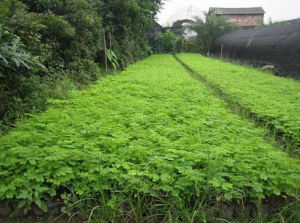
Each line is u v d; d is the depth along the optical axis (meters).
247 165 3.28
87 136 4.11
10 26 6.61
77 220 2.90
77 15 9.21
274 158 3.56
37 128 4.39
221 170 3.20
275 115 5.54
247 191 2.98
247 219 2.94
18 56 5.05
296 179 3.01
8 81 5.33
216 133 4.39
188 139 4.02
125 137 4.01
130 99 6.34
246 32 19.25
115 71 12.19
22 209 2.87
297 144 4.56
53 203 2.93
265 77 10.76
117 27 14.99
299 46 11.41
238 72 12.09
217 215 2.95
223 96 7.72
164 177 2.93
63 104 5.82
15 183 2.84
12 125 4.84
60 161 3.13
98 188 2.90
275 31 14.47
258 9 38.56
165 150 3.58
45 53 7.32
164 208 2.91
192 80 9.45
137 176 3.10
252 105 6.40
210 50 28.62
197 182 2.95
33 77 5.90
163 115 5.14
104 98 6.30
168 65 15.14
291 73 11.89
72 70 8.79
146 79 9.21
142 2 17.48
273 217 2.93
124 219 2.89
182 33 32.81
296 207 2.93
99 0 14.14
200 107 5.82
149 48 23.06
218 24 28.41
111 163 3.29
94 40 10.94
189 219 2.80
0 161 3.11
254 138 4.30
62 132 4.08
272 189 2.99
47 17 8.01
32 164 3.10
